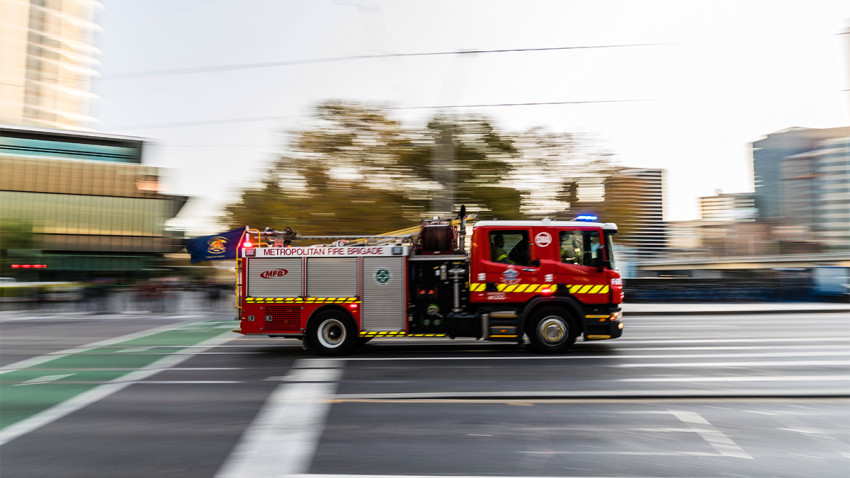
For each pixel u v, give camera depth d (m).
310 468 4.58
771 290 24.98
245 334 10.70
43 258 46.16
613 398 6.80
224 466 4.65
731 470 4.53
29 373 8.80
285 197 26.94
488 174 26.22
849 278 24.25
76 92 83.31
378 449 5.03
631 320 17.69
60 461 4.79
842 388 7.25
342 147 27.05
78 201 47.56
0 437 5.45
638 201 28.30
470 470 4.52
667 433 5.44
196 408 6.52
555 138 27.30
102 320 18.86
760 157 115.56
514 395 6.98
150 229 49.62
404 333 10.50
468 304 10.57
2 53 74.25
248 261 10.78
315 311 10.63
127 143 50.47
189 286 23.77
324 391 7.35
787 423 5.76
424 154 25.95
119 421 5.99
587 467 4.58
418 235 11.26
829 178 102.44
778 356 9.80
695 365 8.95
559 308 10.31
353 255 10.63
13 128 46.34
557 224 10.58
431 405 6.54
